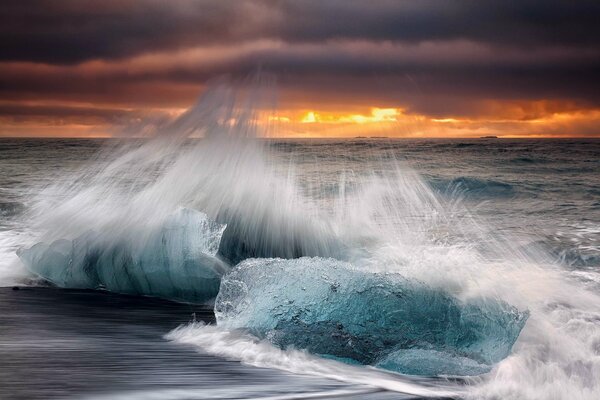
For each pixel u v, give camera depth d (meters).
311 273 5.91
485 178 26.64
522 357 5.30
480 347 5.37
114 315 6.77
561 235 13.03
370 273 5.85
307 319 5.60
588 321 6.31
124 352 5.27
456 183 24.47
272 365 5.00
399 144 60.53
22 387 4.34
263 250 8.67
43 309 6.94
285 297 5.79
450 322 5.51
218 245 7.98
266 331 5.67
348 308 5.61
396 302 5.61
